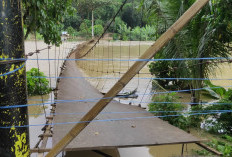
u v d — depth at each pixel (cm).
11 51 99
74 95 661
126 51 2833
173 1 686
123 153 512
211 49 609
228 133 599
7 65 99
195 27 641
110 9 4859
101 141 364
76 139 370
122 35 4381
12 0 98
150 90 1046
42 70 1424
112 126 428
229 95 731
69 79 859
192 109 681
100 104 162
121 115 495
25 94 110
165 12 708
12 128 103
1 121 100
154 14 736
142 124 440
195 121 643
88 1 3975
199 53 602
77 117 481
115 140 369
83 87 768
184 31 645
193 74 674
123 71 1529
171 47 674
